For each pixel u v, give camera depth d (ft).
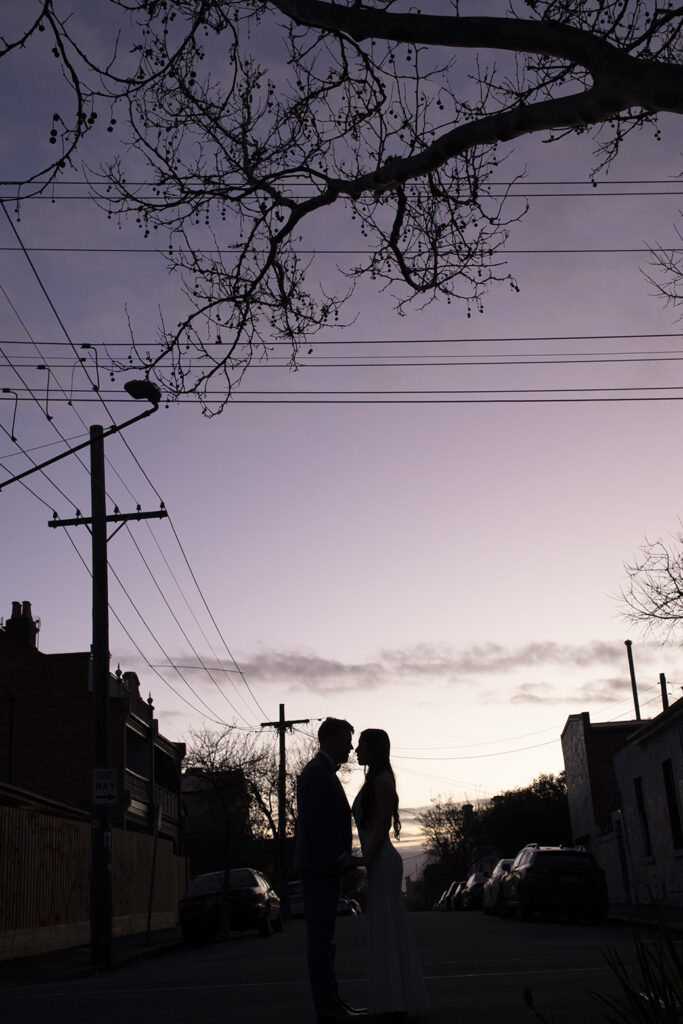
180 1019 26.84
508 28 21.50
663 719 75.77
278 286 29.68
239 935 84.94
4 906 60.54
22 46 23.68
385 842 23.21
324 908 22.99
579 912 72.13
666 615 61.87
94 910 51.19
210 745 140.36
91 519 58.54
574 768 147.13
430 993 29.94
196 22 25.58
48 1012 30.35
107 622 57.26
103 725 55.31
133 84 25.39
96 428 59.36
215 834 181.68
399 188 28.02
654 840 84.79
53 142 25.14
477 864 285.23
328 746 24.08
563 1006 26.05
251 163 28.30
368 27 22.66
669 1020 14.74
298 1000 30.04
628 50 23.67
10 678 116.67
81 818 93.56
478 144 24.09
